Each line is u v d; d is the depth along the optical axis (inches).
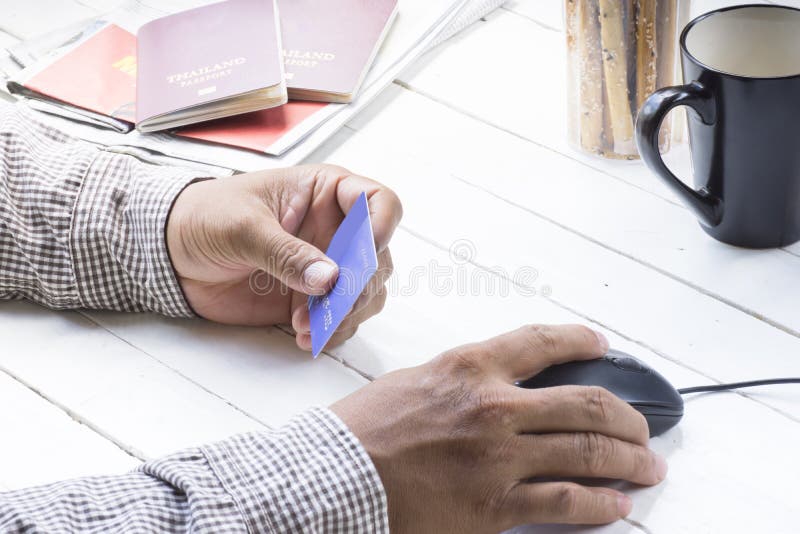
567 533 25.6
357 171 39.5
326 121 40.6
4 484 27.9
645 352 30.8
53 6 50.8
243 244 30.2
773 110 29.8
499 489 24.7
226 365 31.7
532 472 25.0
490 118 41.9
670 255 34.4
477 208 37.3
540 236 35.8
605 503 25.2
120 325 33.6
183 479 23.5
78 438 29.3
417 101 43.3
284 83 40.3
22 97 42.9
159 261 32.2
